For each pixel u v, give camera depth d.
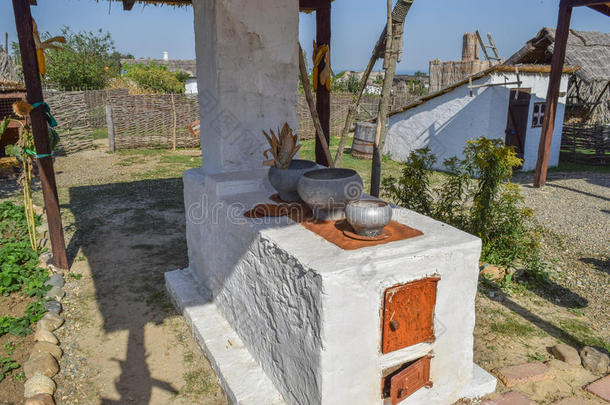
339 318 2.41
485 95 10.81
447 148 11.96
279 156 3.49
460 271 2.84
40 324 4.02
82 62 23.12
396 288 2.57
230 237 3.57
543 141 9.95
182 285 4.62
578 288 4.97
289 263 2.64
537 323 4.23
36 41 4.86
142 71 22.98
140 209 7.89
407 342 2.73
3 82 10.36
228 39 3.88
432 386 2.94
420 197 5.93
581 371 3.50
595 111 14.87
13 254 5.46
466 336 3.02
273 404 2.96
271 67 4.17
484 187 5.36
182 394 3.32
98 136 18.00
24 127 5.49
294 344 2.73
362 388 2.63
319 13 5.24
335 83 24.08
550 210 8.28
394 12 4.03
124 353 3.80
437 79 16.95
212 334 3.77
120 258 5.75
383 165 12.43
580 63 11.30
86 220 7.25
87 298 4.71
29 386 3.22
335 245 2.72
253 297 3.27
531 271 5.10
